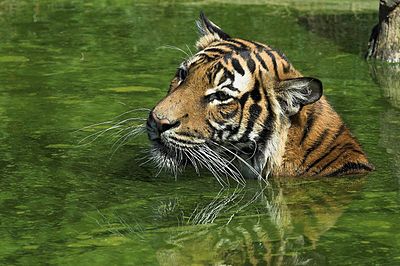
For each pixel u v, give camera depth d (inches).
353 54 764.6
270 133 444.1
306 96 436.5
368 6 994.1
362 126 537.0
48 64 720.3
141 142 502.6
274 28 863.1
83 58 743.7
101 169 457.1
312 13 943.7
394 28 735.1
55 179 439.8
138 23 889.5
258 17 917.8
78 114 561.0
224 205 407.8
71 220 382.9
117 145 496.7
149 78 666.8
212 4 997.8
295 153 451.2
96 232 369.1
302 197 420.8
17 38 827.4
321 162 453.1
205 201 413.1
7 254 343.6
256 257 342.3
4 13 952.9
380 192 426.3
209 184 439.5
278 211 399.2
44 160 469.7
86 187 429.1
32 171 451.2
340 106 588.1
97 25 884.6
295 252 346.9
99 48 783.1
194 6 984.9
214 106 428.8
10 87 641.0
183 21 893.8
